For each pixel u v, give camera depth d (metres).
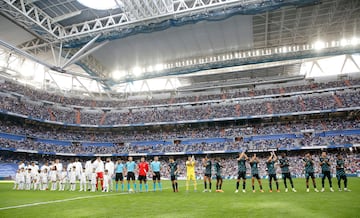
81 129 64.44
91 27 45.12
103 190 20.59
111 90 71.31
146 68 61.53
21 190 22.73
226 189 20.42
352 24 45.78
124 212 10.20
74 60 45.84
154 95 71.69
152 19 38.53
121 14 39.78
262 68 61.50
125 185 27.88
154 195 16.48
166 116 63.62
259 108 58.78
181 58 57.34
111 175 21.64
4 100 53.28
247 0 34.88
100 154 57.97
